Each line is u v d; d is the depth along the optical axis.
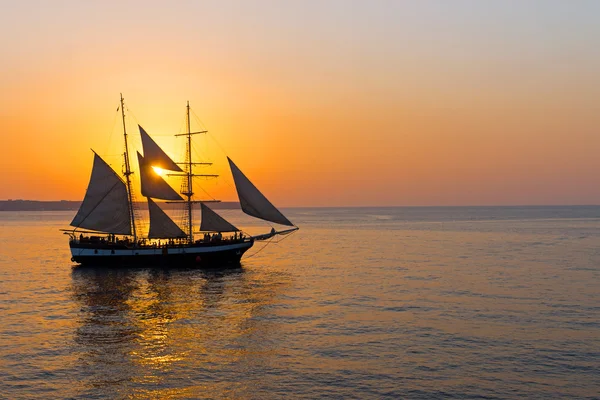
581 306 58.94
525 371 38.78
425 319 53.34
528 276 80.94
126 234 95.56
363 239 167.50
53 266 98.94
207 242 95.94
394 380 37.25
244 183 93.31
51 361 41.03
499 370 38.94
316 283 77.00
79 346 44.84
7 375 38.12
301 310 58.09
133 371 39.00
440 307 58.94
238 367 39.72
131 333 48.84
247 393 35.28
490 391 35.50
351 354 42.44
